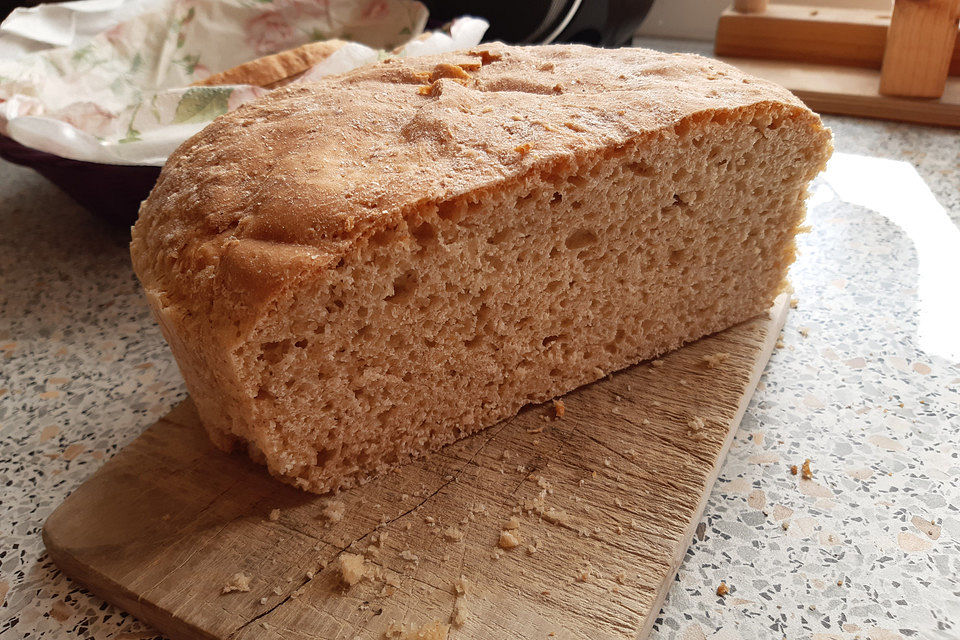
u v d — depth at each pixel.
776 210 0.35
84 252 0.48
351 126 0.32
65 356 0.39
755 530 0.29
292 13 0.53
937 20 0.50
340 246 0.27
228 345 0.27
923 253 0.42
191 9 0.51
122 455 0.33
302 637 0.26
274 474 0.31
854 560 0.28
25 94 0.46
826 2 0.61
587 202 0.31
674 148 0.31
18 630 0.27
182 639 0.27
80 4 0.50
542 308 0.33
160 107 0.43
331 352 0.29
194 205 0.31
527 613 0.26
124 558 0.28
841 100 0.54
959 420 0.32
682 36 0.67
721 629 0.26
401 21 0.54
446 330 0.31
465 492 0.31
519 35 0.53
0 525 0.31
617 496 0.30
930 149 0.50
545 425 0.33
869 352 0.36
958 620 0.26
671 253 0.35
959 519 0.29
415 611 0.26
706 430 0.32
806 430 0.33
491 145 0.30
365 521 0.30
